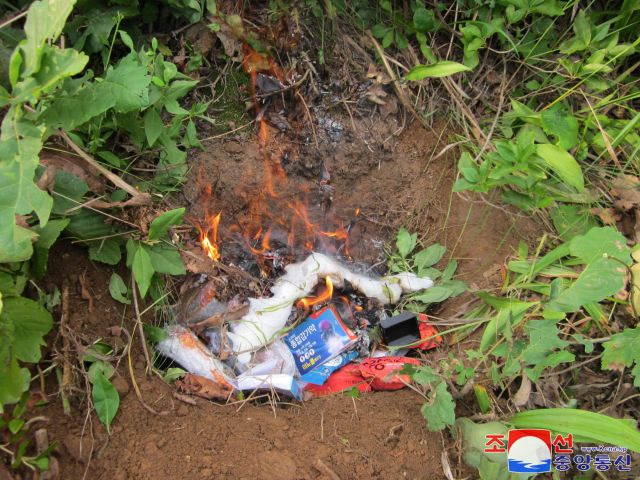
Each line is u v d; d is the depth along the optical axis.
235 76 2.45
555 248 2.35
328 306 2.26
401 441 1.88
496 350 1.95
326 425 1.90
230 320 2.17
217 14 2.37
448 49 2.67
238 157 2.39
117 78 1.72
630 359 1.90
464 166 2.30
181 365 2.05
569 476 1.97
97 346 1.86
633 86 2.74
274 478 1.73
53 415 1.70
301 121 2.50
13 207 1.53
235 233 2.39
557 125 2.37
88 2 2.09
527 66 2.71
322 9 2.54
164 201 2.20
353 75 2.58
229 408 1.93
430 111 2.62
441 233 2.52
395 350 2.23
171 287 2.15
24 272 1.73
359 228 2.53
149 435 1.77
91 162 1.88
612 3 2.81
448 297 2.36
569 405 2.06
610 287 1.87
